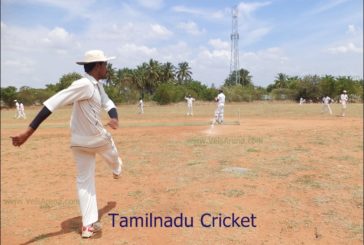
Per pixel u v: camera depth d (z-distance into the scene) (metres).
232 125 20.22
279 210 5.99
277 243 4.79
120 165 4.96
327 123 21.12
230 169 8.52
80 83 4.16
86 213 4.75
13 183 8.60
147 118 29.66
